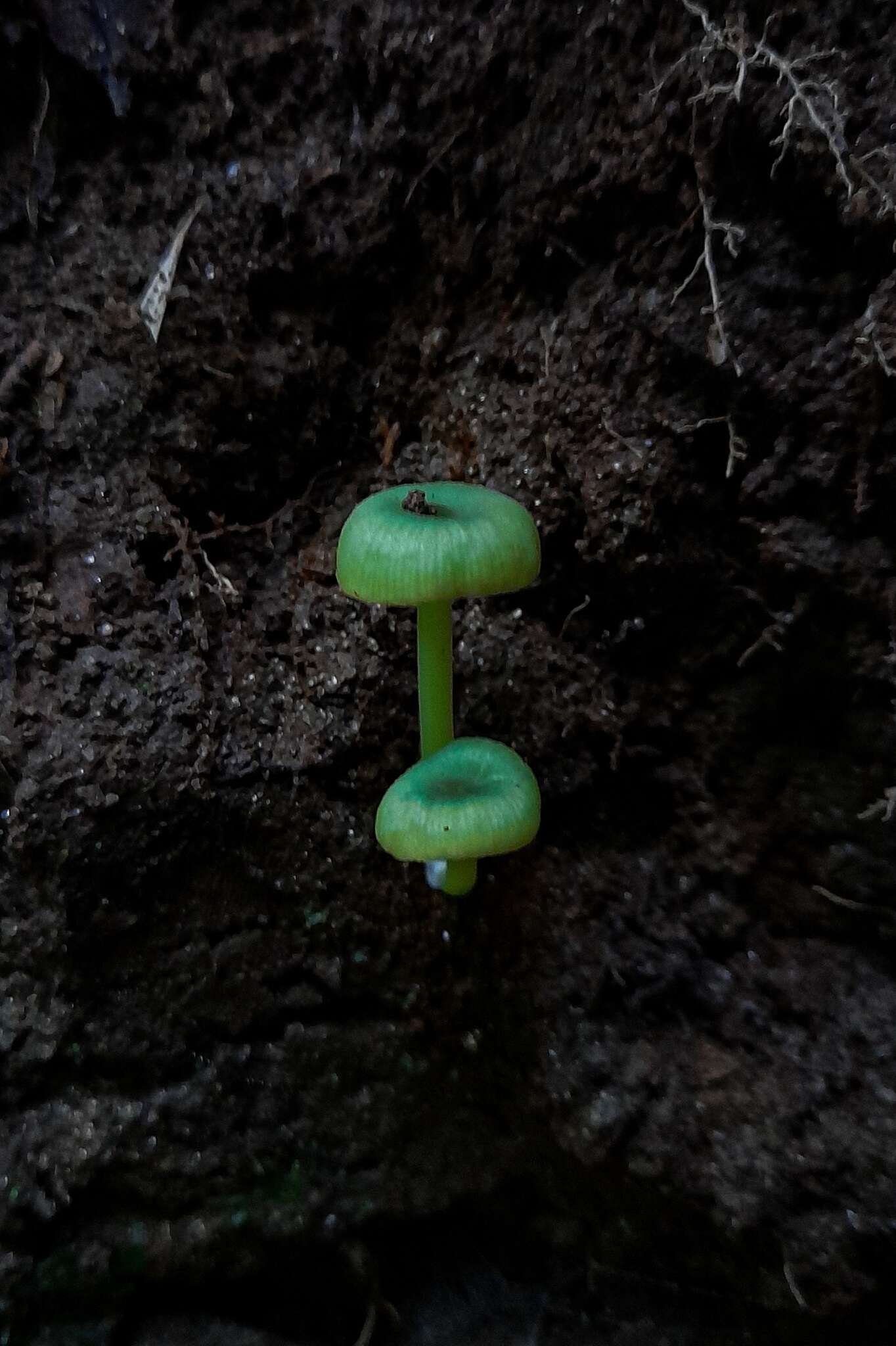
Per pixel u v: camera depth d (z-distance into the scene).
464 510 0.10
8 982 0.11
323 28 0.11
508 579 0.09
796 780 0.11
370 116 0.11
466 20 0.11
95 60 0.11
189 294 0.11
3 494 0.11
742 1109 0.11
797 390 0.10
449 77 0.11
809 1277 0.11
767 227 0.10
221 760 0.11
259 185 0.11
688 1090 0.11
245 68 0.11
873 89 0.10
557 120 0.11
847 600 0.11
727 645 0.11
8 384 0.11
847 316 0.10
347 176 0.11
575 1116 0.11
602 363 0.11
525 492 0.11
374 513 0.10
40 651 0.11
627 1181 0.11
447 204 0.11
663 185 0.11
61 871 0.11
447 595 0.09
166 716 0.11
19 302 0.11
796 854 0.11
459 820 0.10
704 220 0.11
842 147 0.10
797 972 0.11
